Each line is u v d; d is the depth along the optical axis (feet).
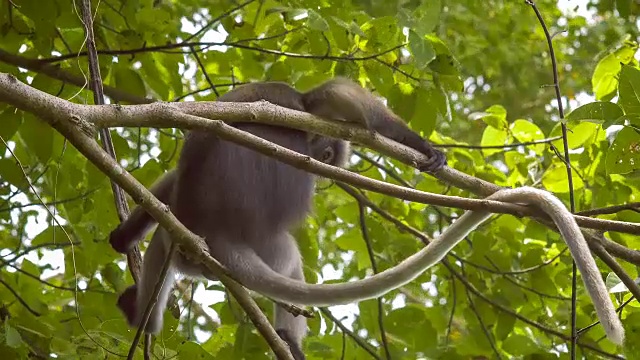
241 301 21.33
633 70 21.94
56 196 31.17
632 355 27.35
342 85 26.07
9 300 30.73
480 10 45.37
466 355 32.30
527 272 32.35
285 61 32.14
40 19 28.91
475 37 45.78
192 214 23.88
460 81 29.60
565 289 33.12
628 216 29.04
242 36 32.50
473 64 45.34
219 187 23.86
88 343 26.16
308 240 32.86
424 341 31.55
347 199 36.06
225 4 34.04
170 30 33.01
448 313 34.76
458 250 35.12
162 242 24.84
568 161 27.09
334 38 29.22
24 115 27.27
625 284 24.52
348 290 21.61
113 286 31.40
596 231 25.25
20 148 32.55
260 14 32.09
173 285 27.48
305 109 25.91
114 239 27.35
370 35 29.81
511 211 20.84
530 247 33.32
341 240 34.30
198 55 33.94
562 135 28.50
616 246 25.29
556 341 33.58
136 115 18.90
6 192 33.30
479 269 33.68
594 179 30.37
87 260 31.89
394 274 21.50
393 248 33.78
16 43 30.48
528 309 33.40
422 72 30.12
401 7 28.12
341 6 29.91
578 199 31.01
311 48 30.94
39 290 31.60
